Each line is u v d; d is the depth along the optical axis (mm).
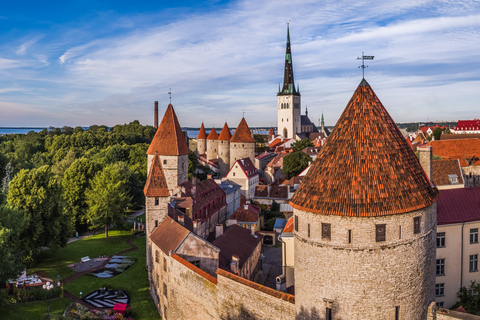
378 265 26188
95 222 81438
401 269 26641
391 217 26109
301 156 138000
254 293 33750
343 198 26500
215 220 87188
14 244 61250
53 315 45656
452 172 74562
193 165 134125
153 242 54125
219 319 37688
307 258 28078
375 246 26062
